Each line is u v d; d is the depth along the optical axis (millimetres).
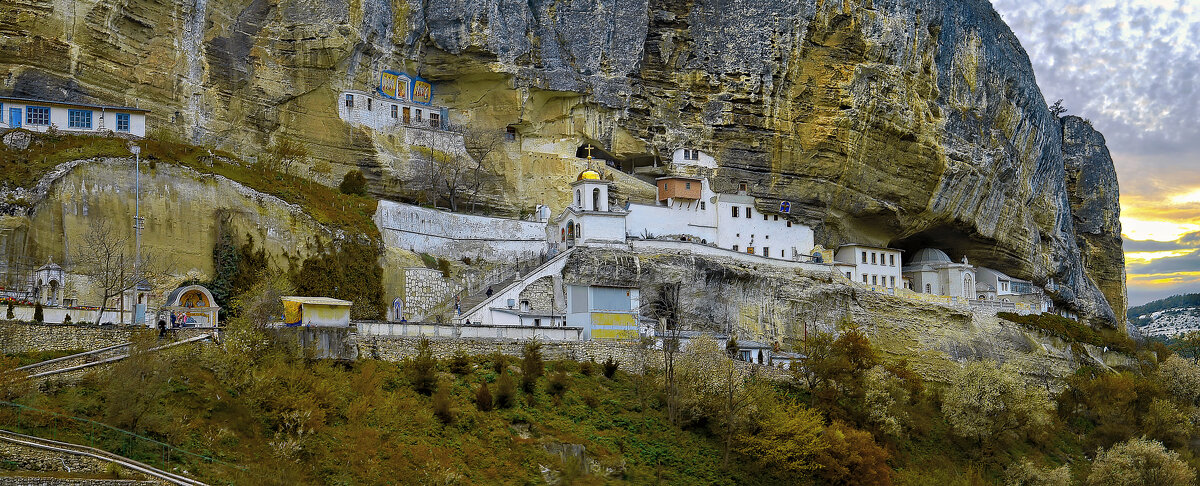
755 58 123812
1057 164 171375
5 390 52906
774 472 75875
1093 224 195500
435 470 61000
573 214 111062
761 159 125312
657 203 121000
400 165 108312
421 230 102750
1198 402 127625
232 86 99125
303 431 60125
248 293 81188
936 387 110875
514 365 78250
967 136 139000
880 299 123938
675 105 123875
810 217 128625
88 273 79688
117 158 84125
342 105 105875
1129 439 104188
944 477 84000
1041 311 149250
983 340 127375
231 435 57531
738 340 104375
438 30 112312
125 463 50219
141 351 58656
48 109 87688
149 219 84375
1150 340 193250
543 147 118938
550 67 116688
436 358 75312
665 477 70688
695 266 108750
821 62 124750
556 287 99188
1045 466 95812
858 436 79312
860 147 126750
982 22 147125
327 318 74688
